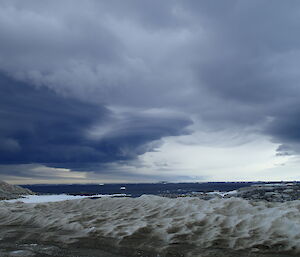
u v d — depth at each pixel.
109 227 6.24
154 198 9.42
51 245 5.30
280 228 5.67
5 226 6.71
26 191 29.31
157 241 5.45
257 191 20.36
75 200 9.82
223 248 5.04
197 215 6.73
